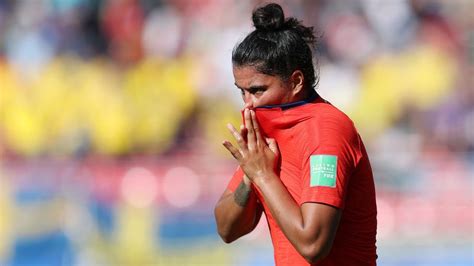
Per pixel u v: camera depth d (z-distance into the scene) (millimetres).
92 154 31250
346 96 33094
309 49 10297
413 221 27047
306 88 10305
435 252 26688
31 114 32031
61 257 27078
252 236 26297
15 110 32125
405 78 33281
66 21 35438
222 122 32250
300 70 10156
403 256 26688
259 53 10016
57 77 33000
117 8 35594
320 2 34719
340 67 33719
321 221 9523
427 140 31969
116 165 27781
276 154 10180
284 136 10148
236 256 26406
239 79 10188
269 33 10125
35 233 27219
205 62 33594
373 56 33906
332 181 9648
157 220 27250
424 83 33125
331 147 9758
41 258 27062
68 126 32000
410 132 32406
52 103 32281
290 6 34406
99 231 27297
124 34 35188
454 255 26656
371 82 33344
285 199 9805
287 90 10117
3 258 27078
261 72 10023
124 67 34250
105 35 35500
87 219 27344
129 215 27344
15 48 34656
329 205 9562
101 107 32062
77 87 32781
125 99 32438
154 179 27750
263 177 9984
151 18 35281
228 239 11562
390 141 31688
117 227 27266
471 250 26688
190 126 32375
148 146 31781
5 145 31891
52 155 30906
